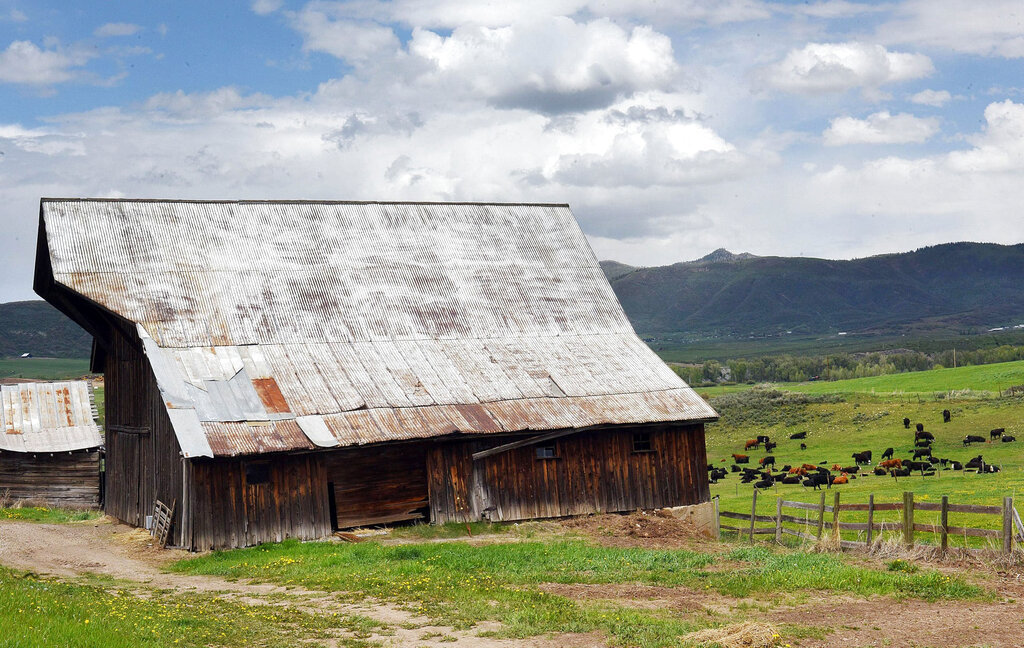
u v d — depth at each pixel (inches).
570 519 1473.9
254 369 1424.7
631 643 658.8
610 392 1562.5
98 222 1601.9
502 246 1839.3
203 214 1689.2
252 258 1635.1
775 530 1336.1
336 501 1373.0
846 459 2787.9
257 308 1541.6
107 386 1754.4
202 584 1005.8
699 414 1552.7
